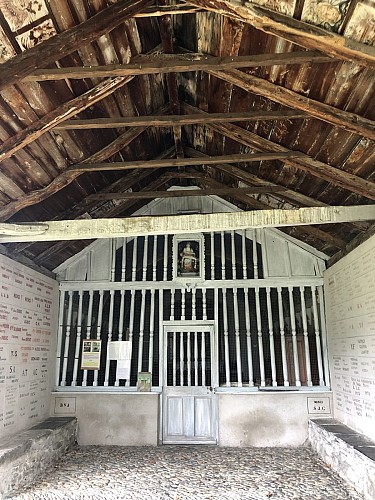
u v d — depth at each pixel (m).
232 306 6.89
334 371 6.23
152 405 6.51
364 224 5.17
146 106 4.96
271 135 4.62
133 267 7.00
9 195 4.76
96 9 3.24
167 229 4.71
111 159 5.41
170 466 5.33
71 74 3.32
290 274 6.80
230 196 6.68
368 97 3.44
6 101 3.64
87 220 4.78
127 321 6.97
